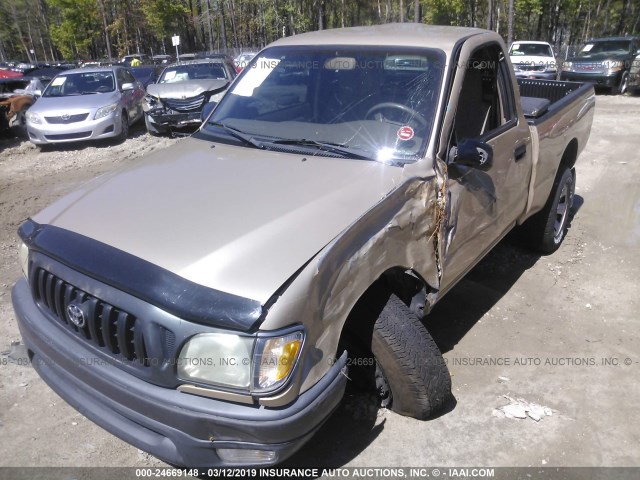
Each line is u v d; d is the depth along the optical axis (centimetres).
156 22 4116
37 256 254
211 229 239
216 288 213
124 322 220
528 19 3853
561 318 406
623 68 1680
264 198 261
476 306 423
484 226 351
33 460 281
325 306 227
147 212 257
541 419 305
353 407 309
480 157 293
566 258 505
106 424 241
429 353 276
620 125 1127
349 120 321
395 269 275
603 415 308
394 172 281
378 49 340
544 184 441
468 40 339
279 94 355
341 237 236
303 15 3725
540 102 476
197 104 1099
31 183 832
